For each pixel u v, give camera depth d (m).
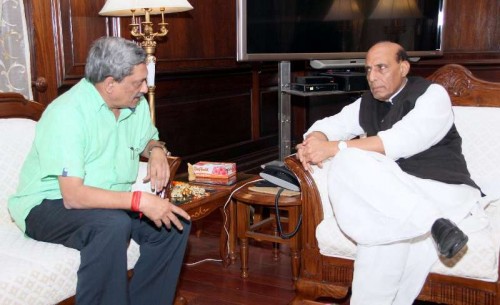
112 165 1.86
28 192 1.79
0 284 1.44
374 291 1.79
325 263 2.02
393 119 2.08
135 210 1.70
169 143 3.74
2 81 2.63
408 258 1.81
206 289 2.40
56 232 1.71
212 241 3.04
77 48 3.00
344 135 2.29
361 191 1.80
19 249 1.67
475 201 1.87
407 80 2.15
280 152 3.52
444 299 1.82
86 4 3.03
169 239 1.90
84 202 1.66
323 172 2.07
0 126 2.00
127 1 2.53
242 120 4.52
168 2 2.55
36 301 1.53
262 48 3.41
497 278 1.72
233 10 4.23
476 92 2.32
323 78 3.54
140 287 1.91
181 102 3.81
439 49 4.34
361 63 3.90
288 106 3.52
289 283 2.45
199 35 3.89
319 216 2.03
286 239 2.40
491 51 4.75
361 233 1.79
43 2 2.81
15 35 2.65
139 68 1.74
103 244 1.62
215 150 4.20
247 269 2.53
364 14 3.88
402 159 2.03
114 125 1.84
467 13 4.79
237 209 2.49
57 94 2.92
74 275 1.63
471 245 1.73
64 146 1.66
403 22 4.09
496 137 2.24
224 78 4.25
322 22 3.67
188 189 2.32
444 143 2.04
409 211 1.74
